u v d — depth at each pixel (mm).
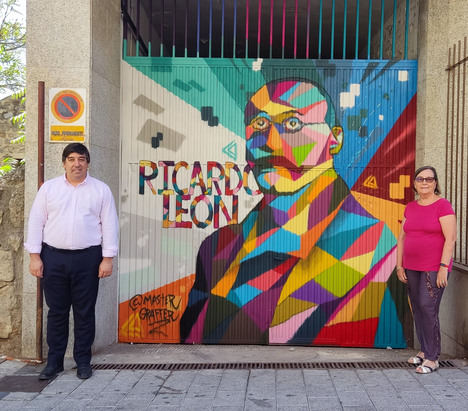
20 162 5156
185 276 4863
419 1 4758
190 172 4848
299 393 3408
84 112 4238
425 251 3797
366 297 4797
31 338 4285
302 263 4812
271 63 4797
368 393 3377
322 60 4785
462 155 4246
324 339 4824
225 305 4852
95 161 4328
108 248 3760
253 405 3217
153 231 4871
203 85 4832
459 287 4199
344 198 4793
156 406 3234
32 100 4273
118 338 4895
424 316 3805
